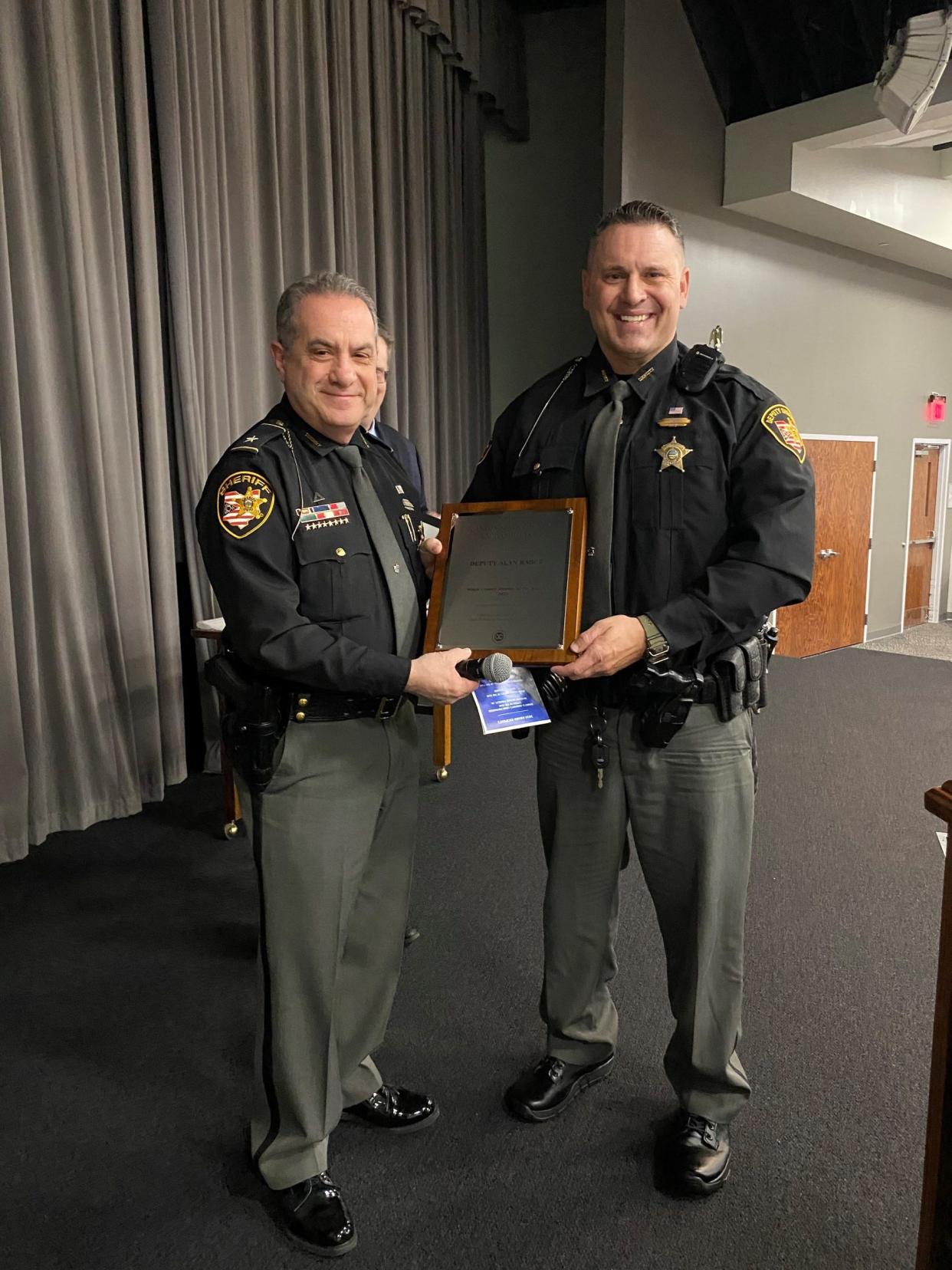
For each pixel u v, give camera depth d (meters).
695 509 1.39
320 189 4.31
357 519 1.39
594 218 6.05
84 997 2.13
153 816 3.30
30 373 2.91
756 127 5.54
